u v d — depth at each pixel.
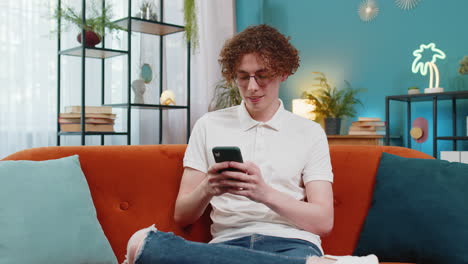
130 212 1.38
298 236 1.16
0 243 1.05
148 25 3.45
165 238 0.78
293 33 4.44
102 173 1.37
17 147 3.10
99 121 3.09
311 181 1.27
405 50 3.72
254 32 1.28
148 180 1.41
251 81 1.24
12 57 3.07
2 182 1.14
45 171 1.22
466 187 1.23
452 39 3.46
